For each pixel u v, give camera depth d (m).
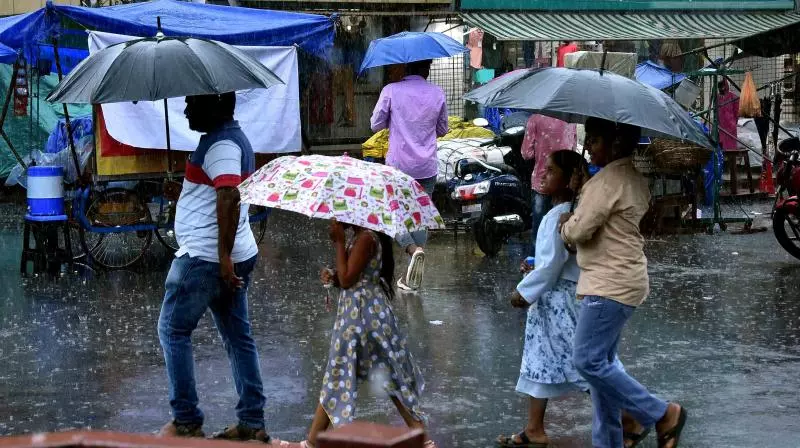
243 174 6.35
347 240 6.15
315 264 13.66
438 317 10.24
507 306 10.77
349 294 5.85
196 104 6.30
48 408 7.23
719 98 20.19
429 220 5.82
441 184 17.06
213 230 6.22
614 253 5.53
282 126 13.79
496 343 9.16
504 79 6.18
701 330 9.65
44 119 21.89
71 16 12.98
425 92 11.77
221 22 14.14
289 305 10.88
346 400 5.77
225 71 6.34
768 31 13.75
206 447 2.33
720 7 21.39
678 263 13.57
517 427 6.80
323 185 5.61
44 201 12.89
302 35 14.59
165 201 13.77
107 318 10.23
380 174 5.76
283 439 6.56
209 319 10.15
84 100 6.39
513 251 14.75
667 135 5.88
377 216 5.57
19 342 9.20
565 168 6.07
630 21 20.77
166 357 6.30
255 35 14.10
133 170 12.90
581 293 5.63
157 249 14.85
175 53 6.38
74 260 13.71
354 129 23.67
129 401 7.40
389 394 5.86
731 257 14.05
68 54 16.69
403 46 14.33
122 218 13.02
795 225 13.45
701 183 18.30
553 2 20.62
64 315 10.38
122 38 12.62
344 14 20.91
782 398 7.44
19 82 16.16
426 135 11.80
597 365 5.59
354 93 23.52
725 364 8.41
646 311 10.52
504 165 14.77
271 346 9.06
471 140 17.73
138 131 12.74
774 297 11.21
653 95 5.61
